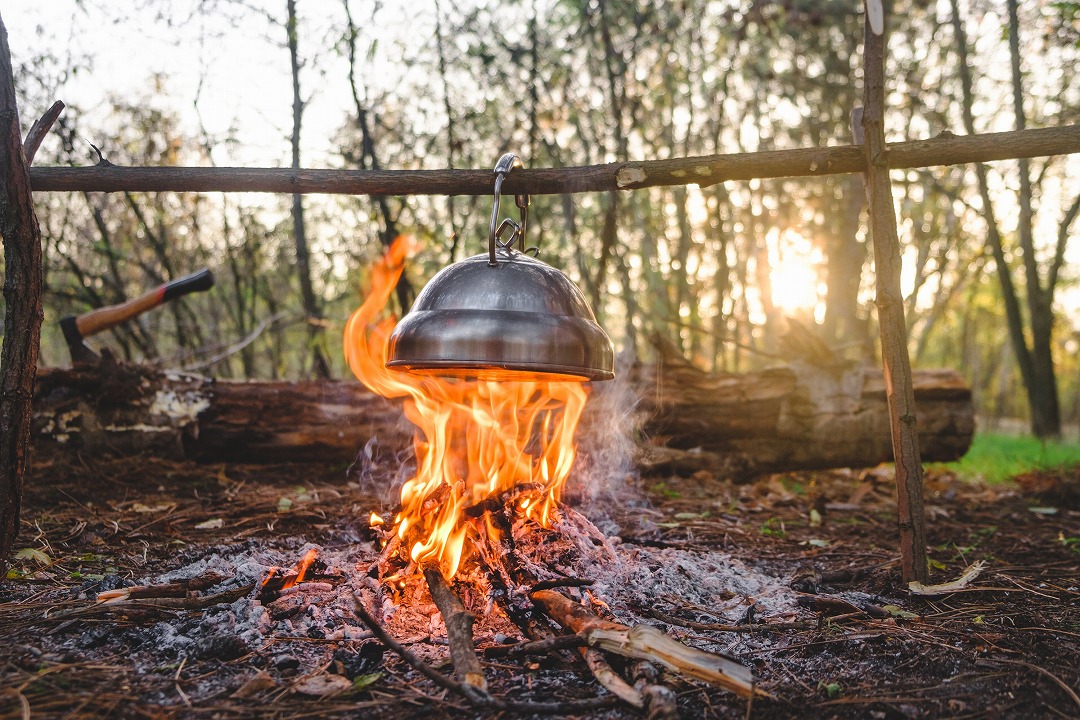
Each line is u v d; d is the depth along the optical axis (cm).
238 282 613
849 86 709
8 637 187
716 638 200
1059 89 721
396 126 554
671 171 247
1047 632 206
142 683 167
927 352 1998
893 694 169
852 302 766
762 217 747
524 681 174
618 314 666
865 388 436
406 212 563
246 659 180
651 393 430
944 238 998
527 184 249
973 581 253
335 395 431
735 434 440
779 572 270
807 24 623
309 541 294
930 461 447
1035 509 390
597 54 571
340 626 200
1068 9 454
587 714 158
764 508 383
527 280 204
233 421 420
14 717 149
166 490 381
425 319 198
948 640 199
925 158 237
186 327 641
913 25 749
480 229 567
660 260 669
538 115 558
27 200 213
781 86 694
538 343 192
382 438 428
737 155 247
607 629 177
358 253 595
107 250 545
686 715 159
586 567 239
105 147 520
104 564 257
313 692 165
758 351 457
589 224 579
